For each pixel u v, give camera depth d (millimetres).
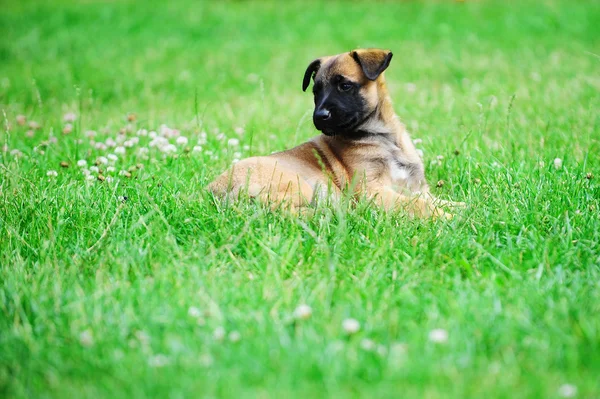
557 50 16031
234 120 10977
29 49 18219
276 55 17312
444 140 9117
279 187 7055
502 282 5266
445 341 4312
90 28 20438
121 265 5547
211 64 16516
